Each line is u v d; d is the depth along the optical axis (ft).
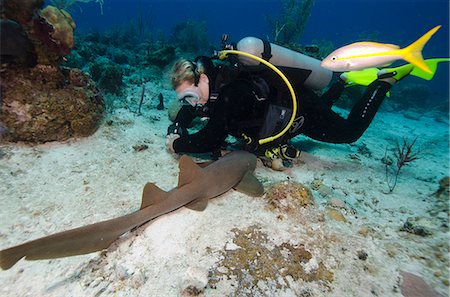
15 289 5.58
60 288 5.69
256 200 8.96
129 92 21.57
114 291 5.73
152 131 14.32
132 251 6.73
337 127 13.07
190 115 12.19
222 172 8.67
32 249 5.07
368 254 7.27
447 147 19.80
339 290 6.21
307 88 11.89
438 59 11.28
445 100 51.37
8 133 10.26
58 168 9.76
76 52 30.04
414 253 7.37
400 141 20.53
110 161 10.73
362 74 13.89
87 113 11.80
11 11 9.48
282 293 6.03
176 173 10.63
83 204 8.22
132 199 8.75
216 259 6.65
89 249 5.84
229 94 9.32
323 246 7.37
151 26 62.23
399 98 48.01
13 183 8.59
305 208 8.59
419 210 9.93
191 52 50.65
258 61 9.76
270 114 9.86
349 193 10.88
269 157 11.87
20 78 10.23
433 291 6.23
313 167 12.92
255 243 7.22
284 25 36.17
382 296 6.11
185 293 5.77
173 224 7.57
